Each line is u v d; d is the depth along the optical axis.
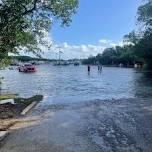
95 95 27.44
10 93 29.97
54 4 21.59
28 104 20.47
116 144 10.72
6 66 23.22
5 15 19.61
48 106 20.09
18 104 20.48
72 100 23.53
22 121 14.97
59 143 10.99
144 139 11.29
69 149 10.27
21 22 20.17
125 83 42.88
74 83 43.69
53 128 13.34
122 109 18.44
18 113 17.12
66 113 17.14
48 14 21.92
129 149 10.09
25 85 40.50
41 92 30.84
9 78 57.50
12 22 19.91
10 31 20.05
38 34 22.81
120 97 25.53
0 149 10.50
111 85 39.50
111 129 12.98
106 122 14.44
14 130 13.10
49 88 35.56
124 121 14.63
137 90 31.97
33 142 11.21
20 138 11.80
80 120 15.01
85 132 12.53
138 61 125.19
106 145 10.62
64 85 40.03
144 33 93.56
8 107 19.09
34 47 23.36
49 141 11.28
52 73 82.06
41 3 21.17
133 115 16.23
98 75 68.38
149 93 28.69
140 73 76.00
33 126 13.80
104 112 17.36
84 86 38.19
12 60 23.17
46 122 14.63
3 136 12.00
